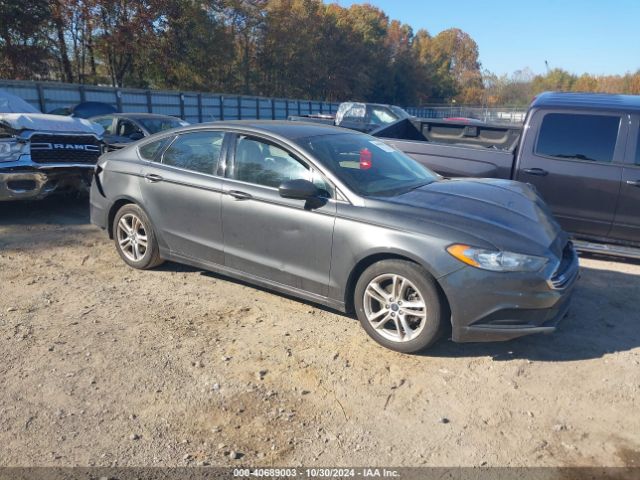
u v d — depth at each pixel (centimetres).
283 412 310
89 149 757
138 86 3872
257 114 3594
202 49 3897
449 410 317
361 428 298
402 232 364
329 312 449
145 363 360
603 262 613
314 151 420
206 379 342
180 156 494
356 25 7119
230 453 274
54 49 3250
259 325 422
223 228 455
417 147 674
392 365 365
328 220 394
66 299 463
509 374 358
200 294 480
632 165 580
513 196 434
